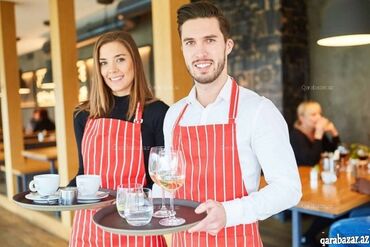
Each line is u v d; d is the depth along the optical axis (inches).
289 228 158.1
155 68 111.5
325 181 113.4
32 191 63.5
